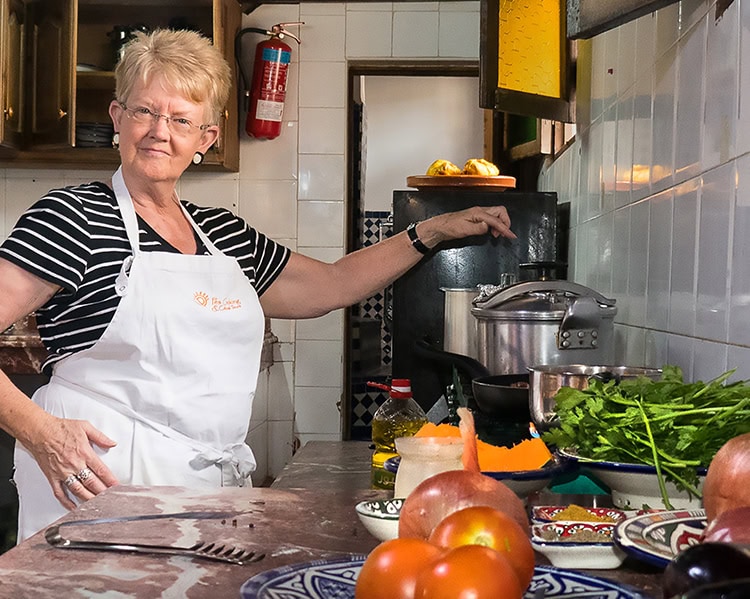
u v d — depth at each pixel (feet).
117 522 3.49
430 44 14.53
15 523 10.95
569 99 10.50
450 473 2.58
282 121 14.64
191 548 3.05
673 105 6.09
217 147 13.46
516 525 2.10
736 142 4.66
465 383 7.86
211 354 6.31
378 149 24.07
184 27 13.71
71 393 6.18
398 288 10.41
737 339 4.62
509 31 9.38
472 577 1.78
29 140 13.01
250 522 3.53
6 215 14.48
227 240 6.89
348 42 14.58
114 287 6.13
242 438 6.60
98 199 6.23
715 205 5.05
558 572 2.51
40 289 5.92
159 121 6.15
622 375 4.89
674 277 5.99
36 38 12.91
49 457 5.72
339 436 14.74
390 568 1.93
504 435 5.75
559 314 6.97
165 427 6.20
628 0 5.54
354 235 19.72
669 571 1.84
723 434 3.60
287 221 14.67
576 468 4.03
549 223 10.34
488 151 17.60
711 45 5.18
